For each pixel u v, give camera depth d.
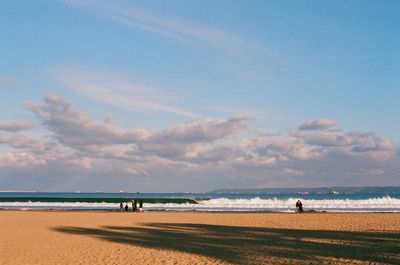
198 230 29.84
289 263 16.31
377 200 88.94
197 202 87.81
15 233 27.78
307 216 43.94
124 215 45.84
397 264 16.00
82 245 21.80
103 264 16.19
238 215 45.78
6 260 17.27
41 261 16.97
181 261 16.81
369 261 16.66
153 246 21.36
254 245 21.62
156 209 62.03
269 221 37.84
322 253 18.81
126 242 23.03
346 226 32.53
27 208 66.06
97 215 45.78
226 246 21.31
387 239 24.05
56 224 34.41
